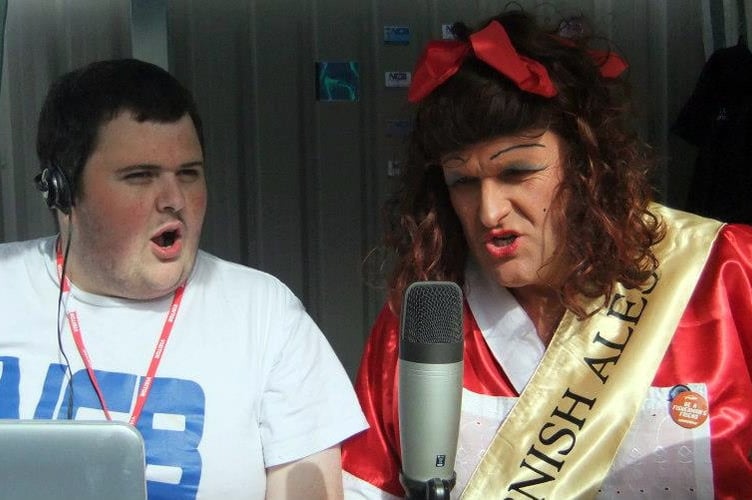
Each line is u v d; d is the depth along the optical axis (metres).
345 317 3.61
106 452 1.06
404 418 1.22
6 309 1.67
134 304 1.67
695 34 3.54
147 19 2.25
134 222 1.57
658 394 1.66
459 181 1.68
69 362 1.62
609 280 1.71
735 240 1.74
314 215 3.55
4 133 3.27
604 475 1.64
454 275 1.84
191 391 1.61
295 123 3.51
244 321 1.70
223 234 3.52
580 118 1.64
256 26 3.45
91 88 1.57
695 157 3.58
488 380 1.77
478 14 3.54
